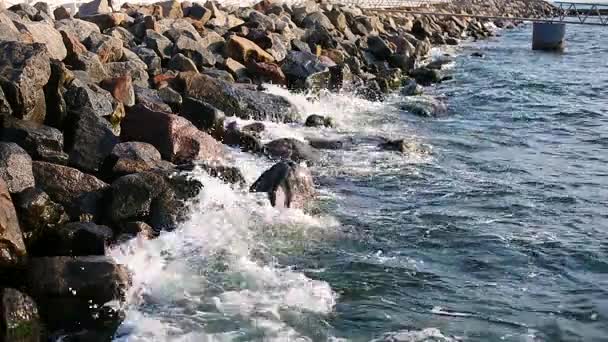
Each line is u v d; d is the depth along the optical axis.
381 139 14.87
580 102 20.17
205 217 9.40
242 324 7.27
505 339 7.25
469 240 9.73
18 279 7.42
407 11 39.72
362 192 11.55
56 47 12.98
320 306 7.71
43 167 9.11
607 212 11.01
